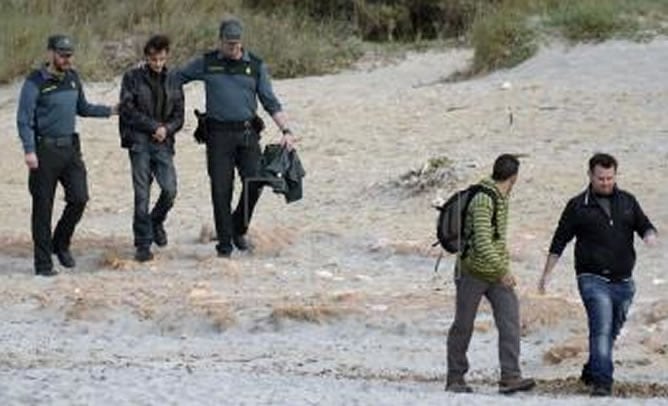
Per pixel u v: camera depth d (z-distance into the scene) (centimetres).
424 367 3080
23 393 2338
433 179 4966
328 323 3444
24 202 5147
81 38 7781
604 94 6216
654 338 3262
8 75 7388
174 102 4069
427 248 4153
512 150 5438
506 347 2767
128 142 4062
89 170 5609
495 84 6650
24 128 3875
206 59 4062
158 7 8256
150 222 4103
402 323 3422
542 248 4153
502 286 2770
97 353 3150
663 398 2698
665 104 5972
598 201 2836
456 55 7969
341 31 8569
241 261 4125
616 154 5225
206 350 3228
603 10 7300
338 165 5462
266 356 3166
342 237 4375
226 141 4066
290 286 3828
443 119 6044
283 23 8338
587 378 2816
